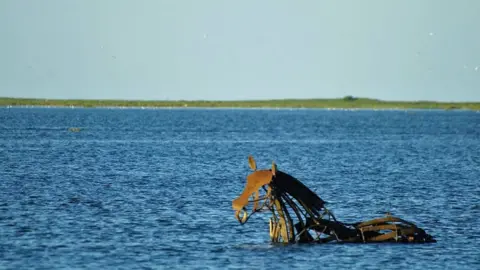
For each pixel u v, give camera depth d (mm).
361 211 189625
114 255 137500
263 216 176625
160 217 173875
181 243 147750
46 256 135750
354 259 136875
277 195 147500
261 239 152000
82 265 130500
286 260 135875
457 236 156875
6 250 139375
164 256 137750
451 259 137500
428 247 146250
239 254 139875
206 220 171000
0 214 173500
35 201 193875
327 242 149250
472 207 195000
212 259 136125
